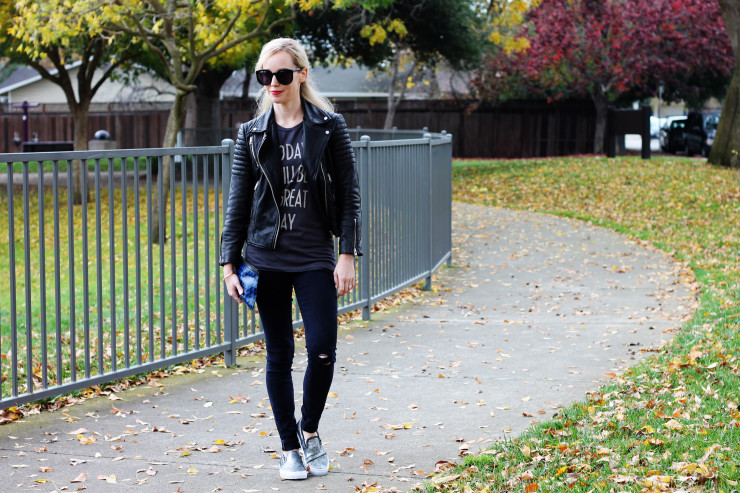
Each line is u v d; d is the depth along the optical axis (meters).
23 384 6.51
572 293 9.09
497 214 16.75
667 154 33.66
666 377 5.40
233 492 3.85
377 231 7.92
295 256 3.81
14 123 35.72
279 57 3.73
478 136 34.97
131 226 18.75
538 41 31.36
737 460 3.85
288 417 4.01
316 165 3.74
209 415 4.99
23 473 4.05
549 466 3.94
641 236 13.32
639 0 31.03
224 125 32.53
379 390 5.53
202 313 8.95
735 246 11.95
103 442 4.50
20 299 12.34
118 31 14.50
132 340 7.86
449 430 4.71
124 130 34.00
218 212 6.03
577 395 5.32
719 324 6.89
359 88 43.88
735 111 20.61
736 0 20.36
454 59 26.72
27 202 4.69
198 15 14.34
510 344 6.80
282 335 3.97
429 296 9.00
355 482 3.96
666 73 32.47
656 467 3.83
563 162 22.53
